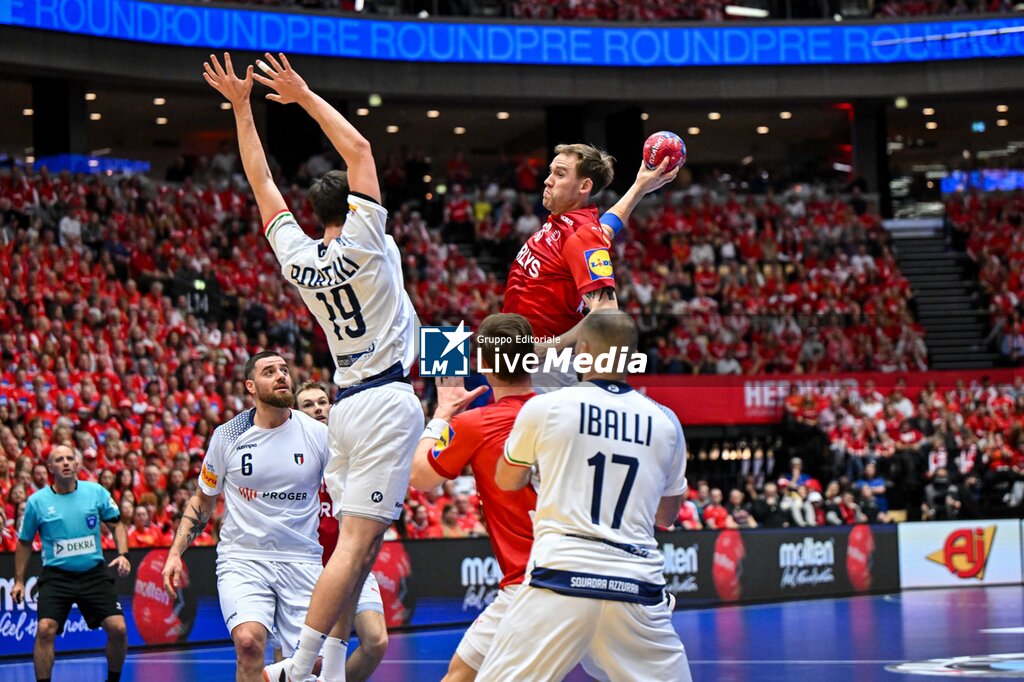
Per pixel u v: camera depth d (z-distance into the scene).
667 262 25.95
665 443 5.11
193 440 17.41
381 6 25.17
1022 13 26.30
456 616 15.88
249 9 23.23
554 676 4.88
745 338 24.02
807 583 18.81
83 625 13.49
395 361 5.91
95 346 18.23
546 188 6.10
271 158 25.53
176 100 26.81
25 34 21.00
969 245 27.38
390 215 25.11
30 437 15.98
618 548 4.91
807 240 26.67
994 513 21.05
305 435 7.72
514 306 6.17
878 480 20.73
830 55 26.17
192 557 14.19
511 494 5.71
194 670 11.74
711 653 12.28
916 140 33.38
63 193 21.08
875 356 24.03
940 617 15.48
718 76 26.12
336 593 5.72
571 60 25.47
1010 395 23.03
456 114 28.70
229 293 21.75
